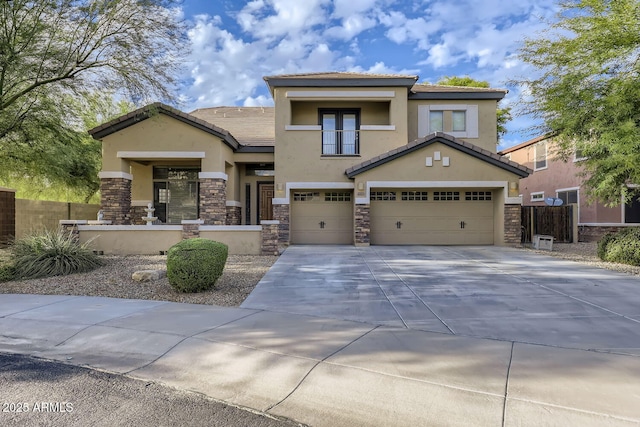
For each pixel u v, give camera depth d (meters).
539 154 24.91
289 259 13.22
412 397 3.93
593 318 6.43
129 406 3.94
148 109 14.70
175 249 8.54
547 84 13.17
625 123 10.97
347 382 4.25
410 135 19.23
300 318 6.53
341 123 19.17
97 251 14.15
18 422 3.60
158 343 5.46
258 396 4.13
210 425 3.59
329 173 17.89
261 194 20.28
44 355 5.29
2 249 14.48
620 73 11.73
